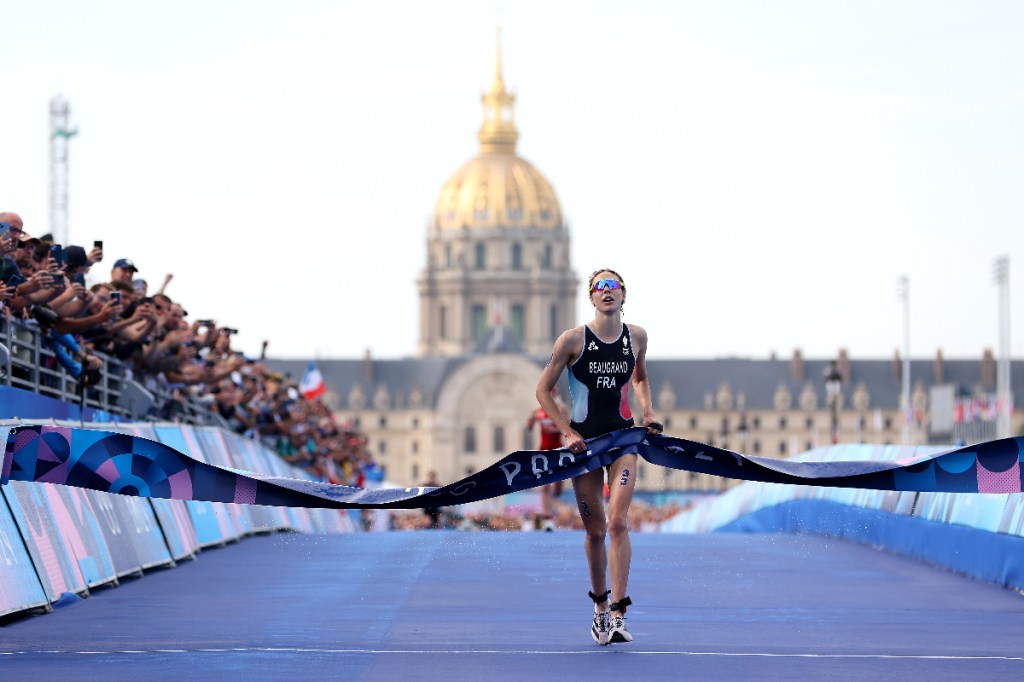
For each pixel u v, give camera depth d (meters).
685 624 19.59
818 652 17.03
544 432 44.09
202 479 17.36
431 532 37.81
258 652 16.75
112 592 23.09
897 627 19.45
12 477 17.48
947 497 28.67
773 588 24.19
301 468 72.44
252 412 54.94
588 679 15.02
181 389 43.59
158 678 14.94
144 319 32.03
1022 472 17.53
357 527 61.56
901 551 31.11
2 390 24.70
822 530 38.69
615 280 17.36
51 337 28.58
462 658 16.38
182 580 24.91
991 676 15.39
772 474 17.44
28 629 18.75
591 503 17.53
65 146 176.00
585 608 21.11
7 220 28.12
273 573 26.19
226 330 41.34
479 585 24.14
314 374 88.25
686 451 17.48
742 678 15.15
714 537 36.25
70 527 22.73
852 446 38.69
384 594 22.84
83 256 30.33
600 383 17.31
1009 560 24.42
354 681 14.82
